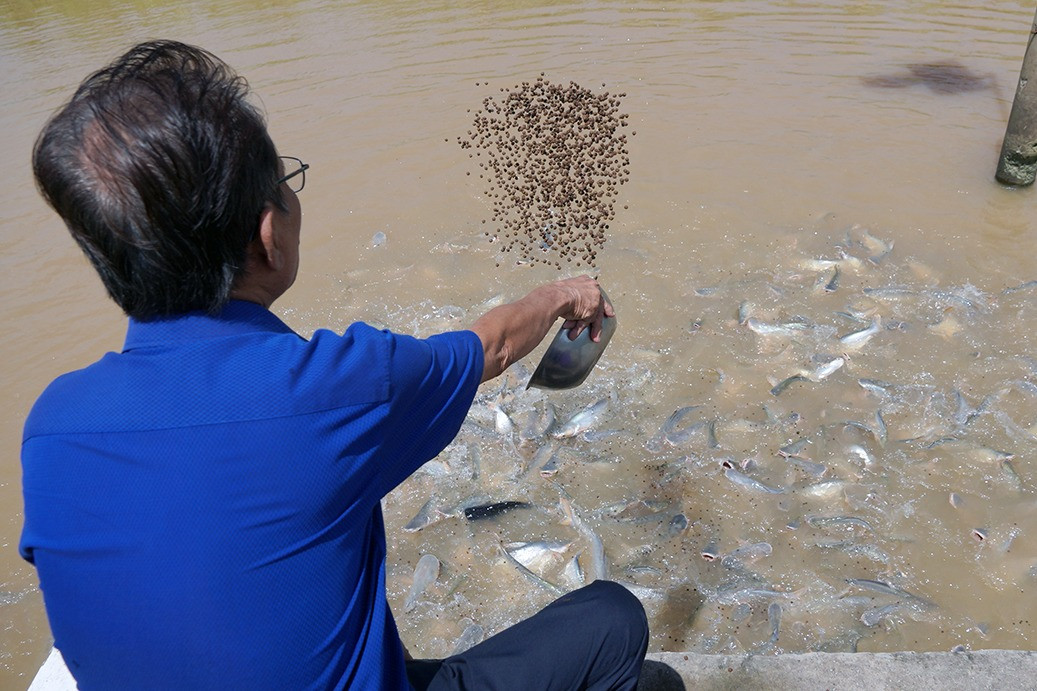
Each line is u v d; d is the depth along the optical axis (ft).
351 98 29.09
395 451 5.01
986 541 13.46
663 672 8.88
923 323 18.26
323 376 4.60
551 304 6.66
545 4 37.22
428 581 13.29
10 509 15.34
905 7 34.78
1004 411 15.89
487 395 17.10
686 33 32.91
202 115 4.42
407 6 38.22
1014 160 22.16
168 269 4.43
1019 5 34.22
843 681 8.72
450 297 20.03
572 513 14.21
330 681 4.82
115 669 4.54
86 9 43.24
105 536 4.36
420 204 23.35
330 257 21.63
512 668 5.96
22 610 13.50
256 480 4.41
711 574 13.14
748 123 26.12
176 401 4.40
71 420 4.45
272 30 36.42
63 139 4.40
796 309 18.84
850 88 27.99
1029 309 18.47
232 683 4.51
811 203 22.34
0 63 36.09
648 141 25.41
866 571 13.10
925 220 21.53
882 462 14.97
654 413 16.38
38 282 21.54
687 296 19.43
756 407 16.35
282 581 4.54
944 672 8.73
